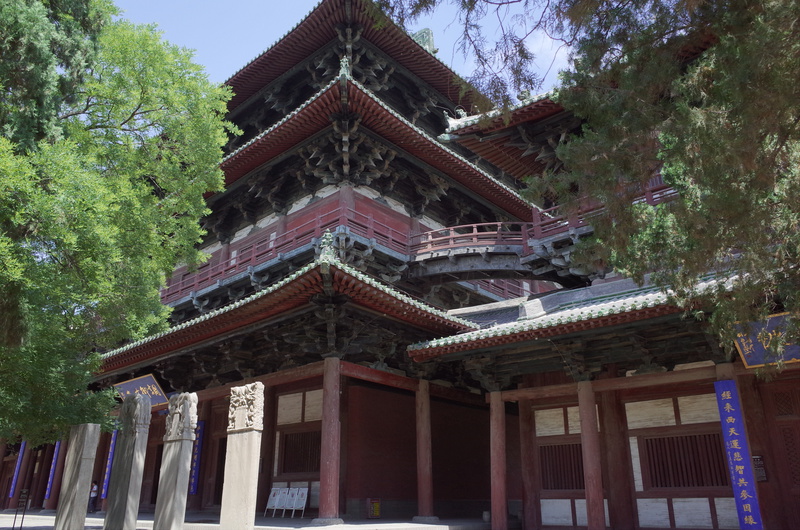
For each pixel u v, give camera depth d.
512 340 18.70
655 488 18.47
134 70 18.48
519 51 11.47
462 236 32.22
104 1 17.64
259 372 23.97
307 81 41.56
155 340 23.81
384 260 32.41
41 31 13.70
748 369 16.11
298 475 23.80
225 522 13.85
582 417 18.78
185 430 14.46
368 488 22.73
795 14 8.33
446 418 26.86
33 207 11.93
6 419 16.94
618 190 11.31
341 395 23.12
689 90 10.41
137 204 17.33
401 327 21.91
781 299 12.32
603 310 16.88
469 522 21.84
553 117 24.73
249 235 37.69
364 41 38.72
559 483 20.42
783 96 8.66
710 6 10.17
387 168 34.03
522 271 30.55
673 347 18.08
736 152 9.17
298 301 19.89
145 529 20.38
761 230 10.45
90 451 14.72
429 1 10.98
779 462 16.48
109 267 16.33
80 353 19.08
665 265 12.15
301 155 33.28
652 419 19.05
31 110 13.62
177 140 20.23
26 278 12.37
